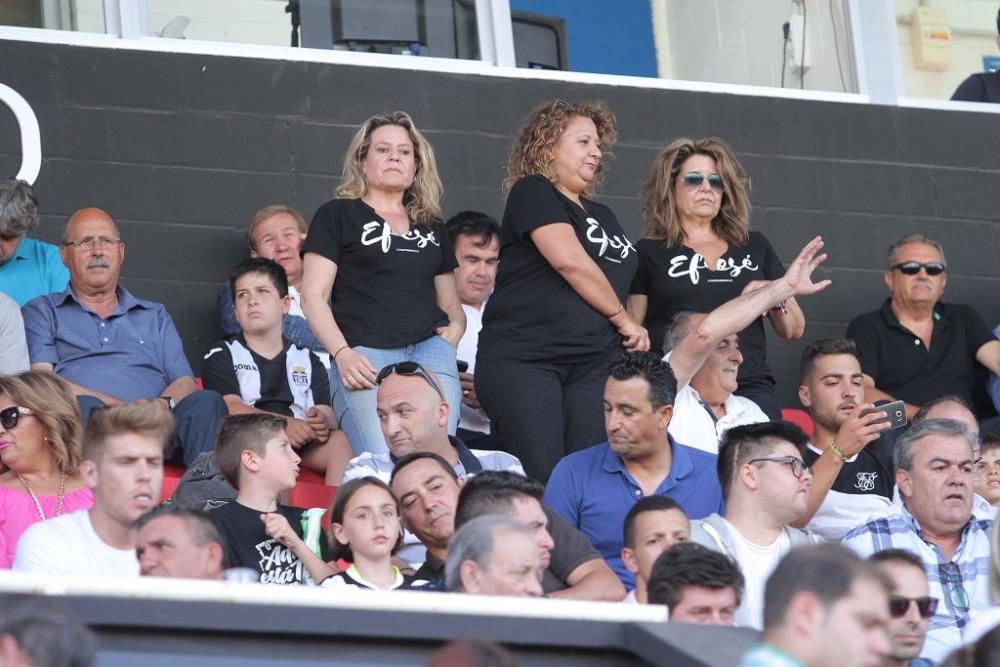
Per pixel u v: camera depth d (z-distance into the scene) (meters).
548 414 26.27
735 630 16.77
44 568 19.62
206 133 32.47
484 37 34.28
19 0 32.09
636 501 24.28
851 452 25.50
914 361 33.28
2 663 12.85
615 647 16.75
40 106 31.69
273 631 15.86
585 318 26.69
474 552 18.06
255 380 28.50
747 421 27.78
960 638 23.47
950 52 37.38
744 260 29.97
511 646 16.48
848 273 35.50
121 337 28.55
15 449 22.88
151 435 20.05
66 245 28.66
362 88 33.41
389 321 26.50
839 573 13.68
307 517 23.56
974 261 36.41
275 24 33.28
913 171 36.44
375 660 16.12
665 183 30.12
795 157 35.72
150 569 18.19
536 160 27.56
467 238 30.92
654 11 35.34
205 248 32.03
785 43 36.09
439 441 24.77
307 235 26.94
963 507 24.06
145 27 32.56
